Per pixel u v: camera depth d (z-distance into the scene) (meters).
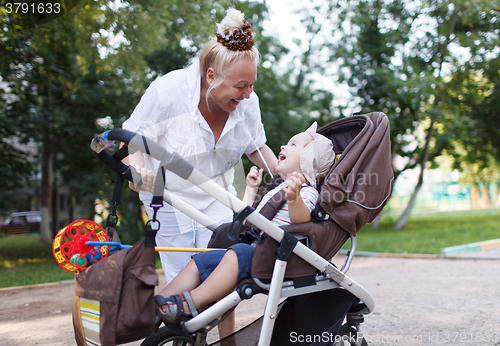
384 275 5.23
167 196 1.84
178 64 8.80
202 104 1.96
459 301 3.61
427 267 5.66
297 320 1.89
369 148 1.88
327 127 2.37
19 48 7.69
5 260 8.70
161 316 1.54
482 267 5.32
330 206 1.78
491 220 13.52
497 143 14.85
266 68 11.23
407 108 11.90
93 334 1.45
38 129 8.46
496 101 13.05
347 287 1.79
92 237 1.57
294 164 2.09
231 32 1.74
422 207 28.03
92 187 8.27
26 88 8.38
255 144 2.31
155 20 7.84
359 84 12.66
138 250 1.46
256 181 2.17
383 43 12.20
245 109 2.16
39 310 4.04
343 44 13.21
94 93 7.94
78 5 7.19
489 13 11.68
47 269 7.04
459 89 12.95
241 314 3.53
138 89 8.28
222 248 1.97
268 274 1.65
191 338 1.70
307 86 14.52
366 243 8.96
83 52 7.80
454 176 27.92
